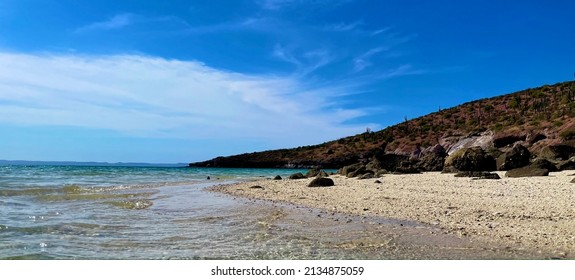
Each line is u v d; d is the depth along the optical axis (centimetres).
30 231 1137
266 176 6003
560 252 909
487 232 1108
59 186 2705
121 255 922
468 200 1716
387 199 1870
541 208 1427
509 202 1603
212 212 1570
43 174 4919
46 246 977
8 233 1098
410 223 1274
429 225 1234
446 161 3997
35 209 1571
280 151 14088
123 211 1581
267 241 1056
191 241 1059
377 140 12231
